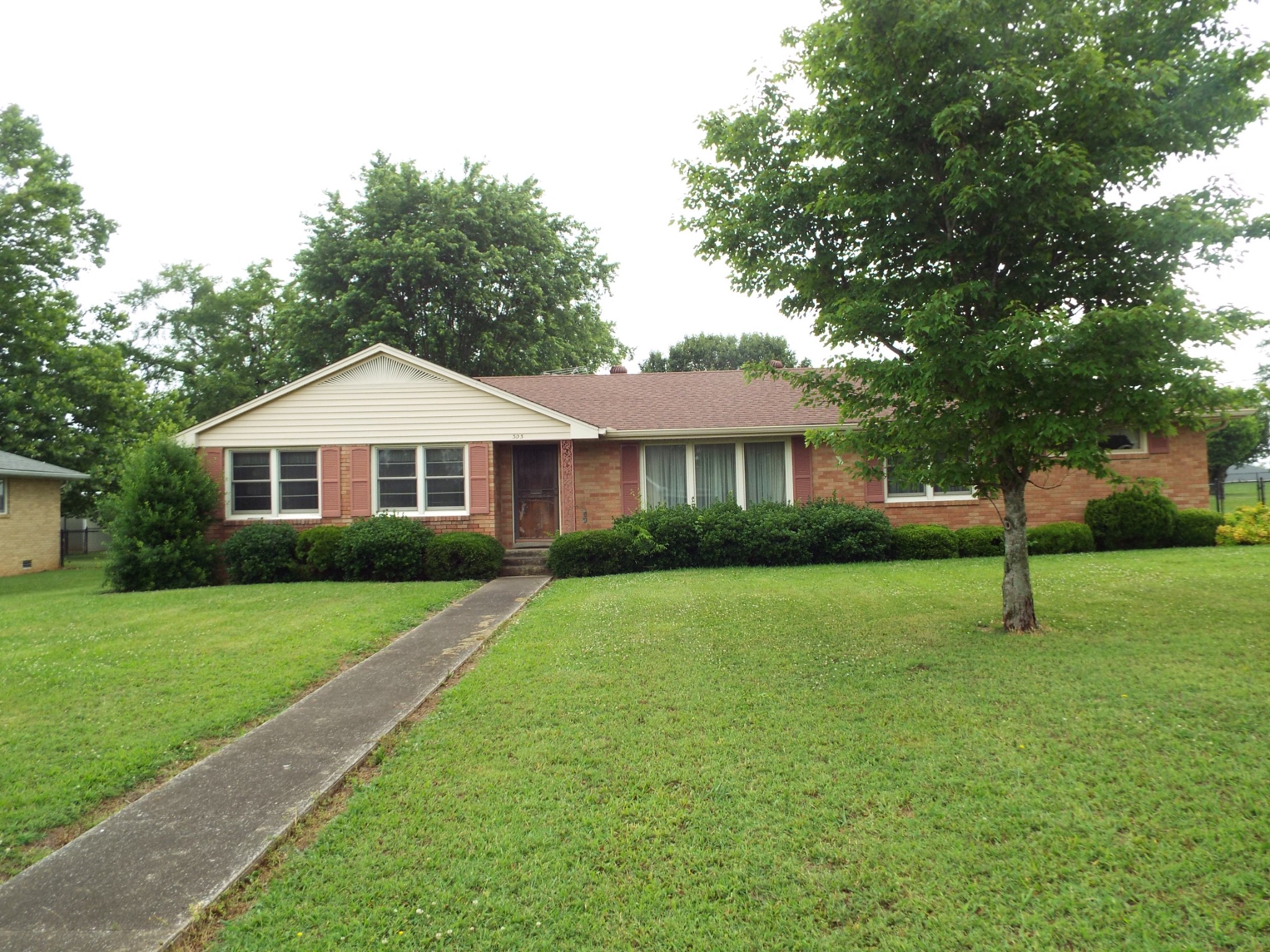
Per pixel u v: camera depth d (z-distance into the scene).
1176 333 6.04
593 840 3.77
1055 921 3.00
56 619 10.88
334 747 5.19
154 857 3.72
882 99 6.68
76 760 5.07
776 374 8.07
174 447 15.57
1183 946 2.81
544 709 5.76
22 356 25.45
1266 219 6.27
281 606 11.28
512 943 3.01
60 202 26.00
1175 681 5.66
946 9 6.04
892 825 3.79
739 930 3.04
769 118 7.83
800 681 6.22
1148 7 6.43
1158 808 3.81
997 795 4.04
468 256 27.61
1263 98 6.37
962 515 16.42
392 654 7.98
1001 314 6.92
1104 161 6.52
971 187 6.36
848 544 14.55
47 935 3.09
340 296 27.34
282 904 3.33
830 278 7.93
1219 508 26.33
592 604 10.48
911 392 6.70
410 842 3.83
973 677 6.05
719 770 4.51
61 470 21.97
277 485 16.08
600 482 16.97
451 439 15.96
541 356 30.75
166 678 7.11
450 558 14.56
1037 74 6.26
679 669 6.71
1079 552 14.84
